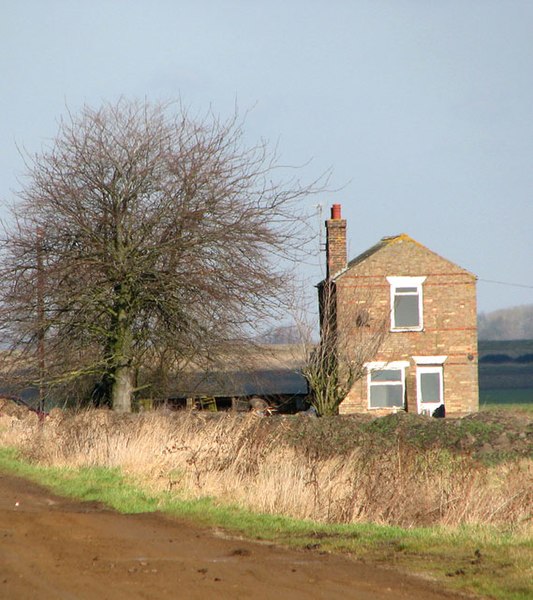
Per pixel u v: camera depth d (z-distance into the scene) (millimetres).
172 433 74625
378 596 30062
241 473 58500
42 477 70250
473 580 32688
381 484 51156
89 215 110812
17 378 111562
